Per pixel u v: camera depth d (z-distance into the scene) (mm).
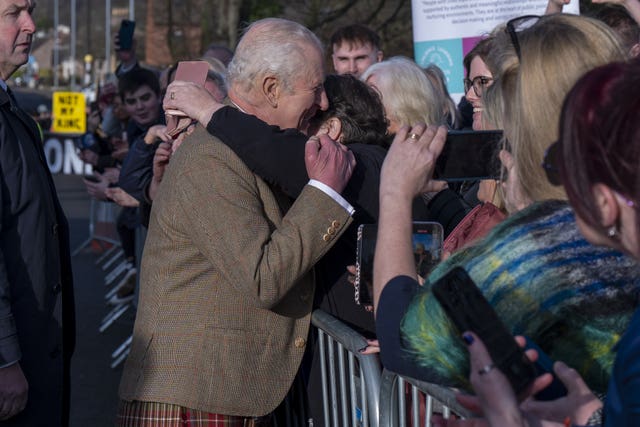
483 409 1276
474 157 1985
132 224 6645
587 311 1370
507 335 1283
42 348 2809
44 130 19641
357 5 15883
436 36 4770
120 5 38594
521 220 1446
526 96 1499
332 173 2328
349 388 2373
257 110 2471
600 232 1204
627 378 1138
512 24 1738
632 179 1153
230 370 2359
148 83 5875
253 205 2350
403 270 1612
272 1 15352
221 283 2389
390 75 3049
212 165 2355
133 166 3959
